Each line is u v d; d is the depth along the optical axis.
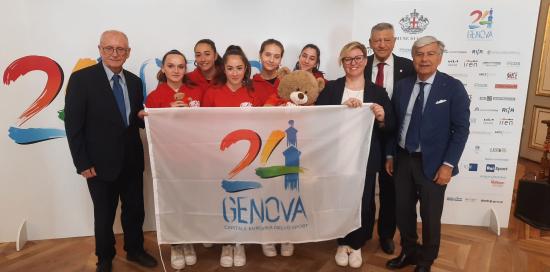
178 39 2.98
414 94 2.31
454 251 2.85
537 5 2.94
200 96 2.53
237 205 2.27
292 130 2.19
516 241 3.03
